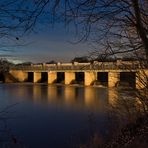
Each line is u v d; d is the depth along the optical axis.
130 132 15.68
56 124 30.50
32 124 29.92
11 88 73.44
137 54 11.98
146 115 15.04
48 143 23.30
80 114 36.41
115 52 8.30
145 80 13.62
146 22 7.78
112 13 7.16
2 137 9.45
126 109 17.22
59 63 95.25
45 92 66.75
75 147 21.58
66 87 81.12
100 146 17.00
